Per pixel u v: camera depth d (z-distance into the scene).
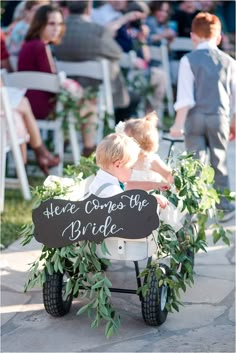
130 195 4.14
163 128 9.28
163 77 9.72
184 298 4.80
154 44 10.47
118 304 4.72
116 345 4.21
